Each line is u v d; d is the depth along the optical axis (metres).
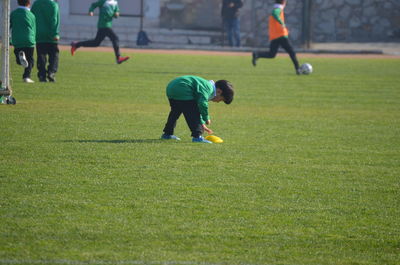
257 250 17.41
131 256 16.62
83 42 67.69
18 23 49.56
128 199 21.17
